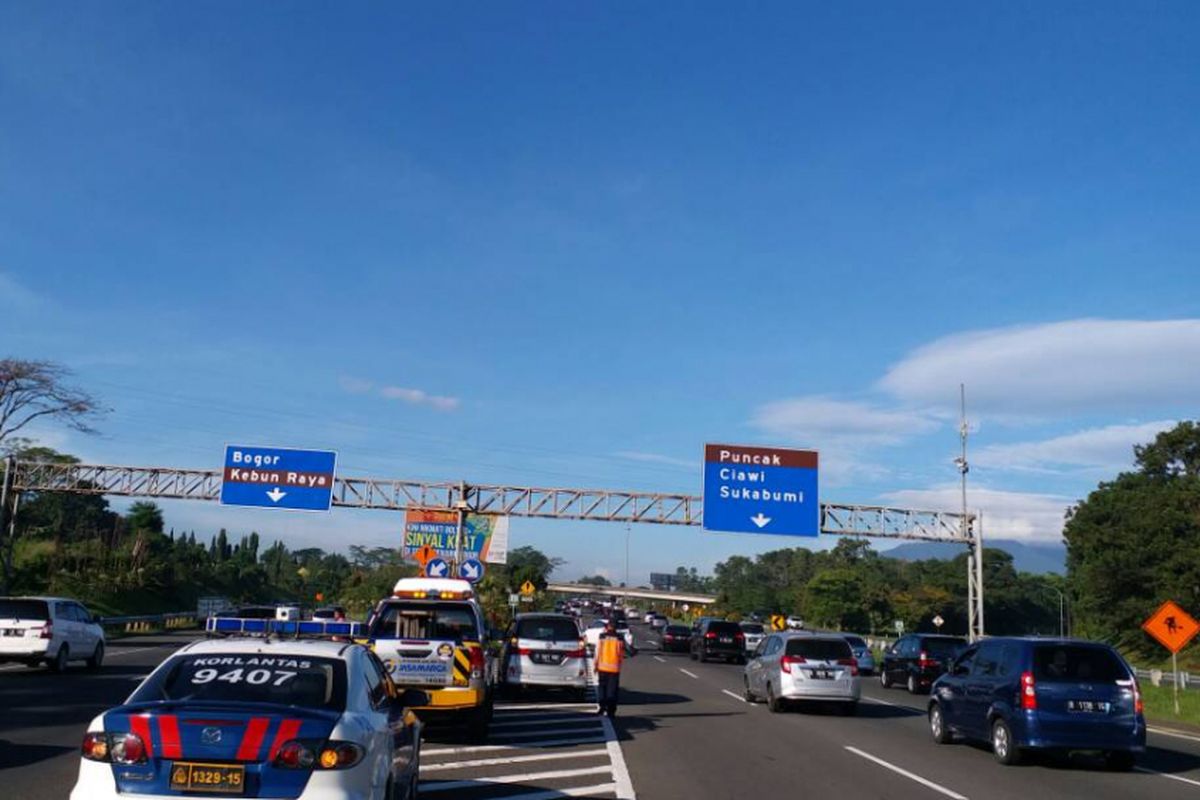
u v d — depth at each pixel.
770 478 37.78
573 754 14.41
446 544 50.28
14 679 23.44
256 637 8.40
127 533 81.50
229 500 39.22
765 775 13.11
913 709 24.36
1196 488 61.75
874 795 11.87
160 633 49.41
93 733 6.48
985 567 100.06
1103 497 67.31
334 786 6.41
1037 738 14.50
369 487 43.84
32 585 55.31
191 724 6.43
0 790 10.38
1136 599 61.66
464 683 14.73
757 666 23.47
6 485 44.66
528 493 44.53
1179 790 13.02
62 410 44.19
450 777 12.23
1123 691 14.72
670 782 12.30
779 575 162.50
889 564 132.62
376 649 14.59
